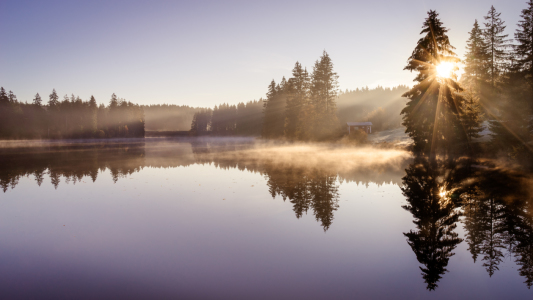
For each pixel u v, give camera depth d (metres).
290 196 12.07
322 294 5.01
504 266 6.04
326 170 18.84
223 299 4.89
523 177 15.52
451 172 17.64
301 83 57.03
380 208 10.20
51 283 5.48
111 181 16.23
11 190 13.98
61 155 33.41
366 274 5.73
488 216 9.27
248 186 14.20
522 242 7.20
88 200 11.90
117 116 110.00
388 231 8.01
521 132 21.11
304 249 6.88
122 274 5.81
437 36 26.33
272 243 7.25
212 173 18.48
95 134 98.06
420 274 5.73
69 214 9.96
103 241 7.53
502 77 25.20
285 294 5.03
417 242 7.27
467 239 7.43
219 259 6.39
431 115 25.94
